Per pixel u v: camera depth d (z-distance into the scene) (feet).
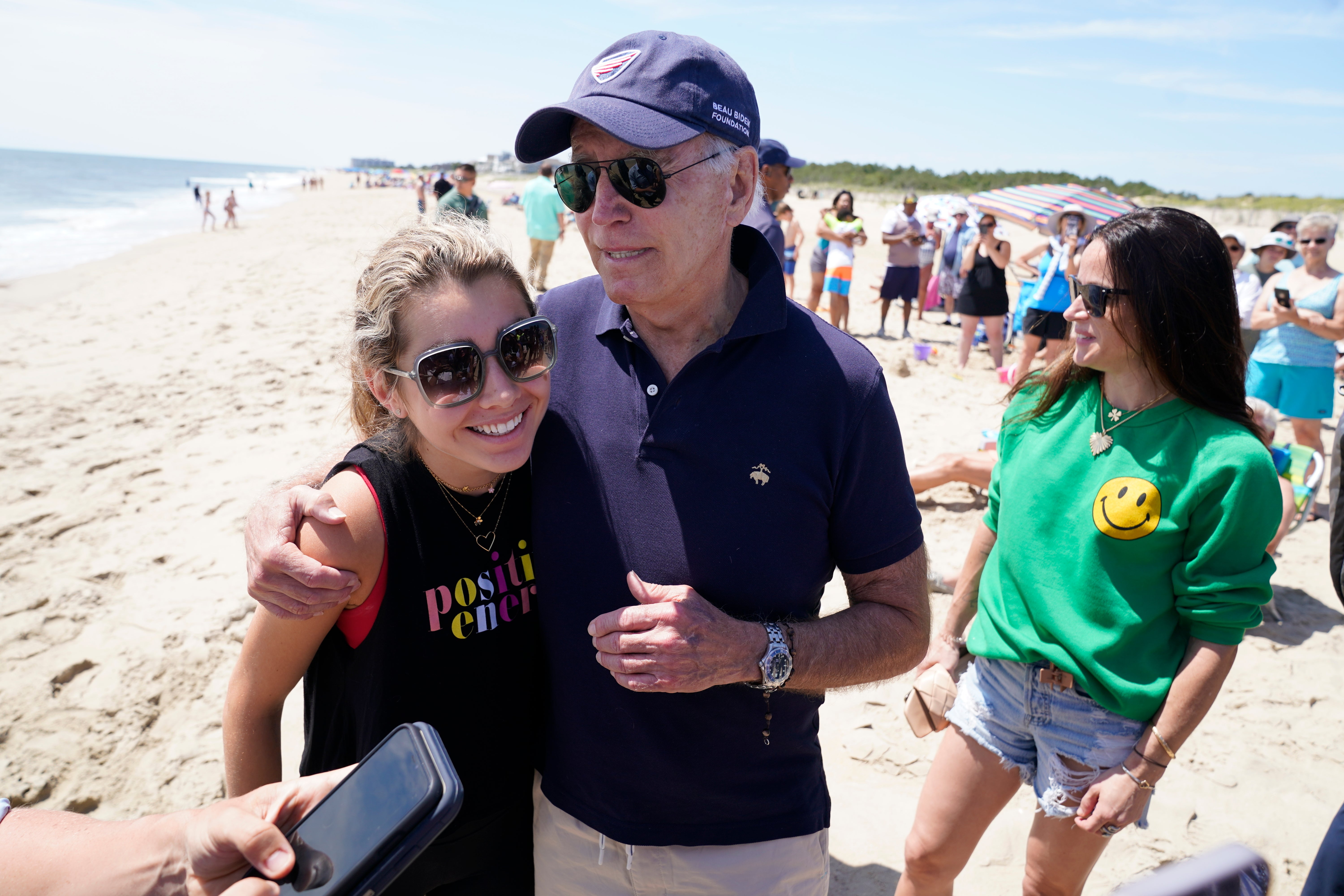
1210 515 5.47
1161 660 5.73
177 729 10.10
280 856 3.02
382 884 2.99
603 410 4.93
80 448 18.84
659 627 4.26
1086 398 6.17
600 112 4.40
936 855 6.41
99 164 632.79
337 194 215.31
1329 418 18.15
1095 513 5.81
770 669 4.46
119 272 52.90
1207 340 5.53
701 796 4.85
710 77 4.57
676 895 4.96
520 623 5.03
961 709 6.44
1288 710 10.85
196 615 12.36
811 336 4.91
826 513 4.92
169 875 3.07
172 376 24.57
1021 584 6.15
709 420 4.72
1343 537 5.90
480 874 5.29
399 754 3.27
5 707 10.28
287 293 40.91
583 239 4.91
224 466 17.87
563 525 4.89
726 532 4.70
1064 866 6.17
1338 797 9.34
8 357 27.07
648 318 4.91
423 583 4.61
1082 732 5.83
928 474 15.64
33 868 3.09
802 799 5.10
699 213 4.60
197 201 139.44
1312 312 17.60
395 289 4.30
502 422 4.46
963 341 27.63
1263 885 2.55
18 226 105.29
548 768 5.17
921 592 5.29
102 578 13.33
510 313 4.41
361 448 4.68
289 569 4.04
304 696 5.20
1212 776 9.63
